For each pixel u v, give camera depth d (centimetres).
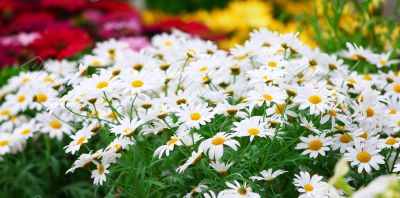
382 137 89
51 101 99
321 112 82
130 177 86
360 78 94
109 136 86
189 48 95
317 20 121
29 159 114
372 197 59
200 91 90
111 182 92
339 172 64
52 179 112
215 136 79
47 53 121
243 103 83
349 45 95
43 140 114
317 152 80
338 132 84
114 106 93
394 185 59
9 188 113
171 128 84
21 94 109
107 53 108
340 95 82
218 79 94
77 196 110
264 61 87
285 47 91
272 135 80
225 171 79
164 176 88
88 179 112
